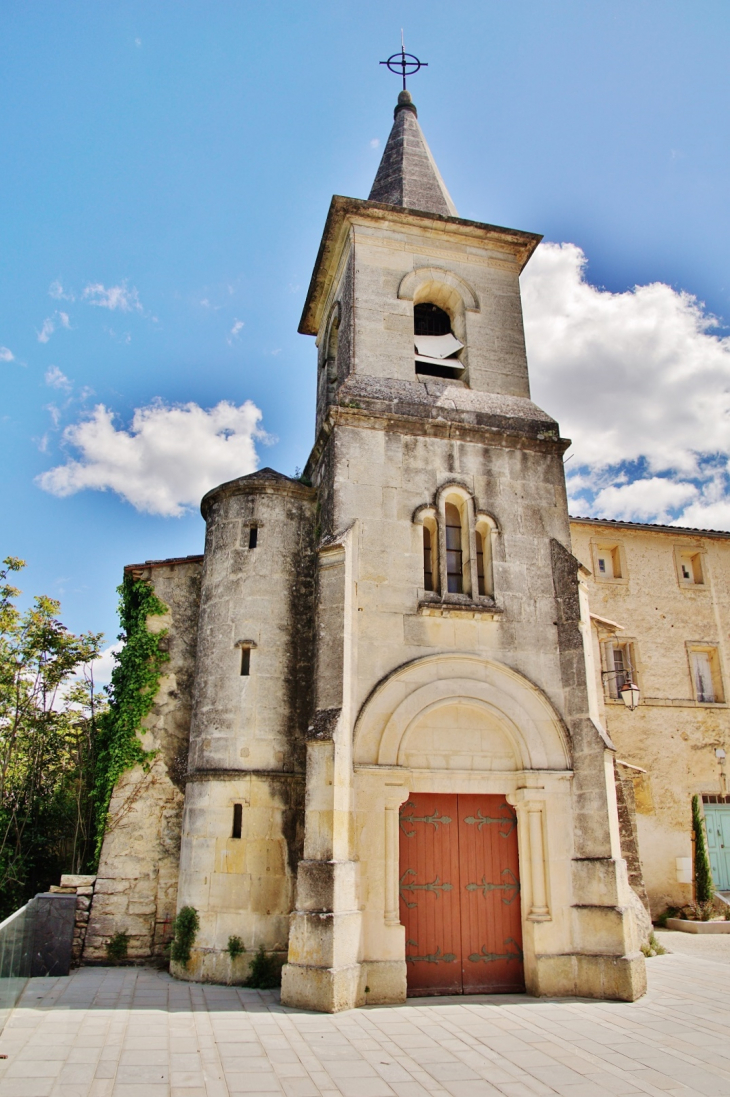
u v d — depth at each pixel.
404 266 16.52
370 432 14.02
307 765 11.32
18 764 17.47
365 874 11.33
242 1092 7.06
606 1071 7.88
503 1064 8.05
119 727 15.16
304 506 15.20
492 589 13.62
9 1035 8.66
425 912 11.88
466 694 12.73
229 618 14.14
